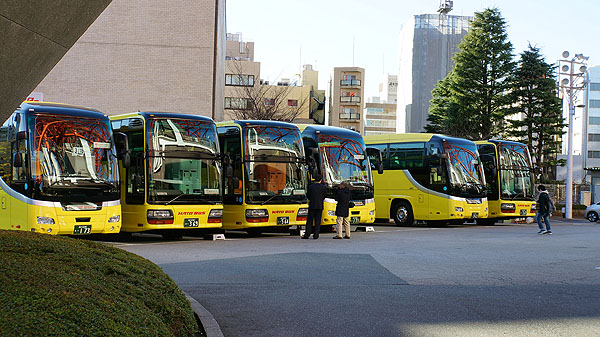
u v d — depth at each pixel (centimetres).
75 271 560
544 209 2494
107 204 1694
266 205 2072
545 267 1344
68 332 421
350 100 10831
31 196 1592
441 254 1580
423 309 882
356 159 2409
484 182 2906
